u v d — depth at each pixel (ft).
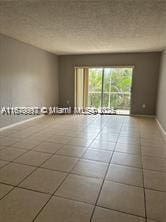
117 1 7.86
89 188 6.50
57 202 5.72
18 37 14.19
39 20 10.27
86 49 18.85
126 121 18.34
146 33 12.59
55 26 11.33
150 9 8.64
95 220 5.01
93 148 10.50
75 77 22.98
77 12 9.12
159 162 8.80
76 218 5.07
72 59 22.59
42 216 5.12
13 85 14.98
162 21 10.19
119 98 23.62
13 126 15.39
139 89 20.98
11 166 8.07
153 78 20.31
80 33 12.85
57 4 8.20
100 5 8.27
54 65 22.18
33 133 13.43
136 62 20.57
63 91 23.63
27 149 10.15
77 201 5.79
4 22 10.64
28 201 5.74
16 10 8.89
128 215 5.22
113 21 10.32
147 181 7.05
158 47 17.03
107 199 5.91
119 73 22.77
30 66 17.20
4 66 13.78
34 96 18.29
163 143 11.62
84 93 24.56
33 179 7.03
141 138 12.62
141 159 9.11
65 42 15.67
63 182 6.86
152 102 20.75
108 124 16.89
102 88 23.04
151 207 5.56
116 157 9.29
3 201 5.73
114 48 18.08
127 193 6.25
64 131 14.16
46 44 16.63
